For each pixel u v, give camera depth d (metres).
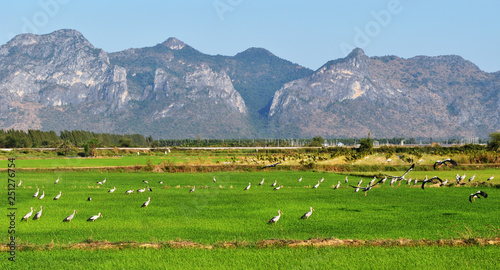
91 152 157.38
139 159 133.88
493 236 30.81
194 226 35.19
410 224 35.66
